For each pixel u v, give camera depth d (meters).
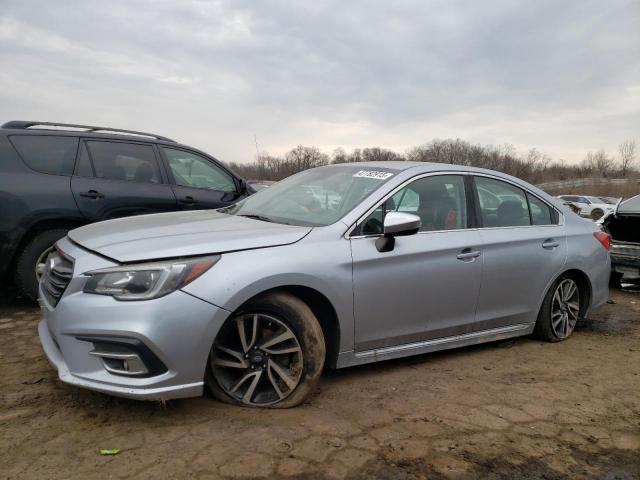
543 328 4.70
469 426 3.04
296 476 2.42
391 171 4.01
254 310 3.00
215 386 3.00
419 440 2.83
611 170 89.75
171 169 6.10
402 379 3.71
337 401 3.27
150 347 2.66
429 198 3.98
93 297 2.74
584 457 2.79
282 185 4.50
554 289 4.70
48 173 5.20
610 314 6.19
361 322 3.42
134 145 5.89
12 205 4.88
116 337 2.66
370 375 3.75
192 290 2.77
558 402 3.47
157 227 3.37
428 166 4.16
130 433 2.71
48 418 2.83
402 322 3.64
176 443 2.62
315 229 3.37
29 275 5.03
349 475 2.46
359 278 3.37
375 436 2.84
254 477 2.39
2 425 2.73
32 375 3.41
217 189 6.52
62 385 3.27
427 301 3.74
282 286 3.08
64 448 2.54
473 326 4.11
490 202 4.38
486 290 4.11
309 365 3.11
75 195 5.25
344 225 3.44
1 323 4.59
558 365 4.21
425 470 2.55
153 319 2.67
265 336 3.07
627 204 7.27
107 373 2.71
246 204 4.36
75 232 3.49
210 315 2.79
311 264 3.15
